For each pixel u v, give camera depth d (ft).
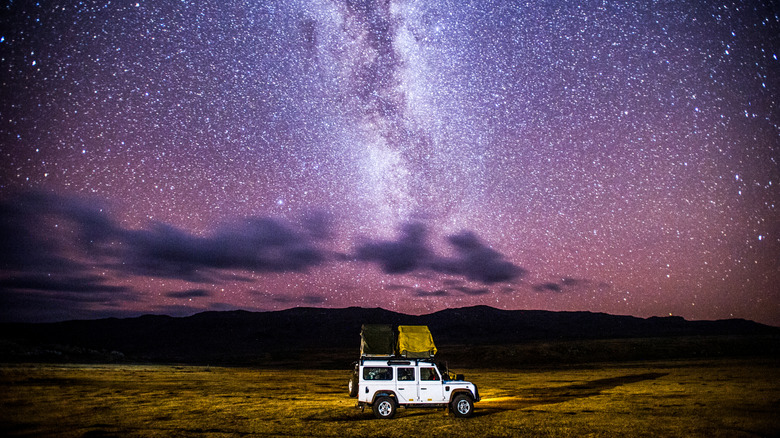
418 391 53.11
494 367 198.70
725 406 57.98
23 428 47.83
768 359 180.04
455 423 47.96
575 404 64.08
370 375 53.78
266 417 54.60
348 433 43.73
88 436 43.57
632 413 54.03
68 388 87.76
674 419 48.98
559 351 244.83
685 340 261.85
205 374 148.97
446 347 321.52
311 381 127.03
